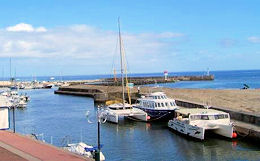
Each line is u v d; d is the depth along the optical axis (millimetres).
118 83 128875
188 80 171250
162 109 44938
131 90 82375
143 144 33000
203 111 36625
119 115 45500
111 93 78562
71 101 84188
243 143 31281
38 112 61281
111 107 48719
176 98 60375
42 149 21406
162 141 34062
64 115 56125
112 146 32312
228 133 32062
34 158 18891
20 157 19188
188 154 28938
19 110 64750
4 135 27172
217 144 31609
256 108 44844
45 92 126562
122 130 40656
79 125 45000
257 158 27047
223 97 59781
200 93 69562
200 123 34375
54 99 91438
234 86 116500
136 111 46438
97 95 77938
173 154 29078
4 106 33531
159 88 85625
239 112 37094
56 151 20797
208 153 28922
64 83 176250
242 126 32344
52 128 43250
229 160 26938
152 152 29891
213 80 171625
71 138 36250
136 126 43188
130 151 30297
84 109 64938
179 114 39125
